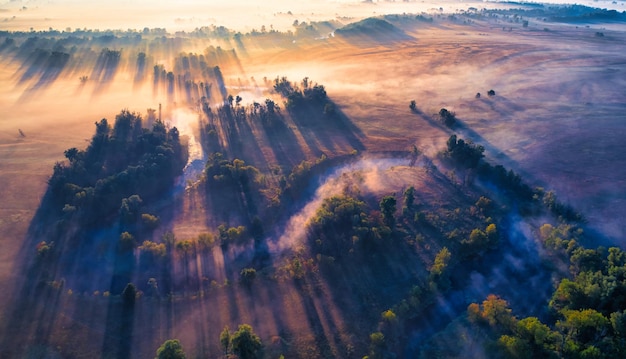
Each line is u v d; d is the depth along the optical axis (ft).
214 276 286.87
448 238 317.42
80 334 237.25
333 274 285.02
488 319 252.21
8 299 257.75
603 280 254.27
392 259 299.58
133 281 281.13
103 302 259.39
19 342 230.89
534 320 236.84
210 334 240.12
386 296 271.49
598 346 222.48
